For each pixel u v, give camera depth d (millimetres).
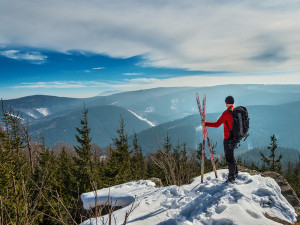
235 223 3045
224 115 4543
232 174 4574
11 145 12820
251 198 3902
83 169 20312
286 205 3920
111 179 21219
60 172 20125
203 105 5020
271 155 25781
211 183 4699
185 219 3420
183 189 4723
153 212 3766
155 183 6715
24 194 2846
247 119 4363
